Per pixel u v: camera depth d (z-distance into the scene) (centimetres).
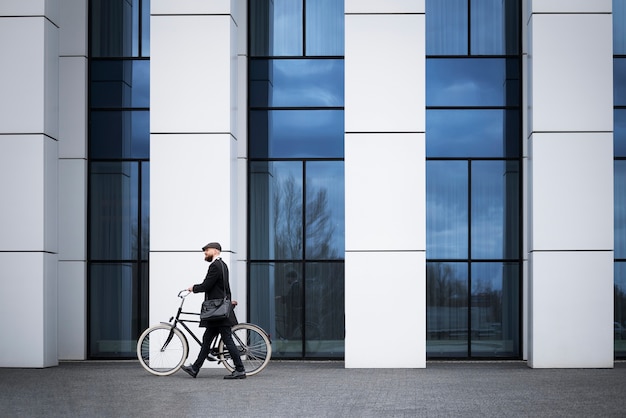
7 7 1534
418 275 1486
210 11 1540
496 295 1694
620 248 1711
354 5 1517
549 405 993
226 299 1316
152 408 974
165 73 1536
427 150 1716
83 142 1728
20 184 1524
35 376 1364
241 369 1312
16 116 1529
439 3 1731
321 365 1579
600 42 1512
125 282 1739
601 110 1505
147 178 1739
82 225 1723
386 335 1481
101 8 1756
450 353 1689
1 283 1514
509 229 1702
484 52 1725
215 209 1516
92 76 1748
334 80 1736
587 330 1482
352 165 1502
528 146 1576
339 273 1712
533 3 1516
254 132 1731
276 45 1742
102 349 1736
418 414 919
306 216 1722
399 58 1512
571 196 1496
